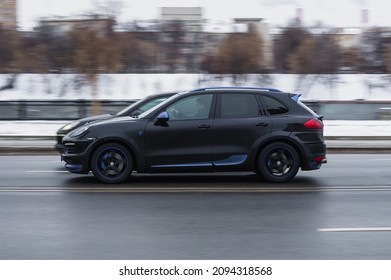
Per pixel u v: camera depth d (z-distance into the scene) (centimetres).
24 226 791
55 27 6141
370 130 2477
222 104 1128
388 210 902
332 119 3017
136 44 6694
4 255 657
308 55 6494
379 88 6178
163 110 1119
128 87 5709
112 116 1373
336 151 1859
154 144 1104
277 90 1155
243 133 1115
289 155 1136
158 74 6303
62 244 704
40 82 5481
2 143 1995
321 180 1198
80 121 1420
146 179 1198
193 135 1106
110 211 888
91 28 5966
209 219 838
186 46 6988
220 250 680
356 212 887
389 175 1283
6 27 6116
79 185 1119
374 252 673
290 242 715
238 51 6188
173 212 882
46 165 1459
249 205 935
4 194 1023
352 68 6731
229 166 1116
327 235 748
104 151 1116
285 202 960
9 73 5612
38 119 2836
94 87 5144
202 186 1112
